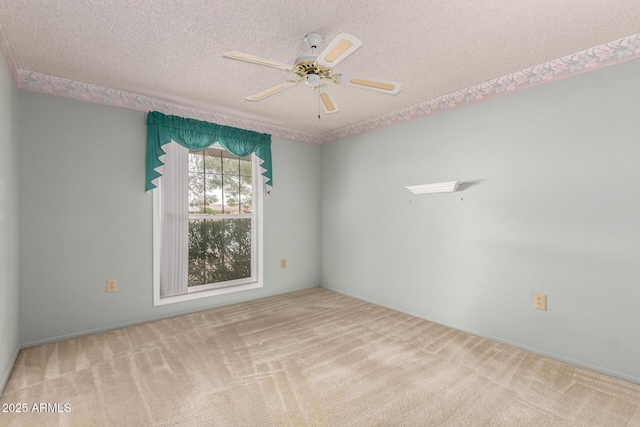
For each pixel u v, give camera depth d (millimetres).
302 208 4105
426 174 3012
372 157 3549
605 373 2016
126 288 2824
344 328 2801
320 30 1832
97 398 1738
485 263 2594
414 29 1821
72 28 1817
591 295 2072
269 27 1808
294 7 1620
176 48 2049
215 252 3500
